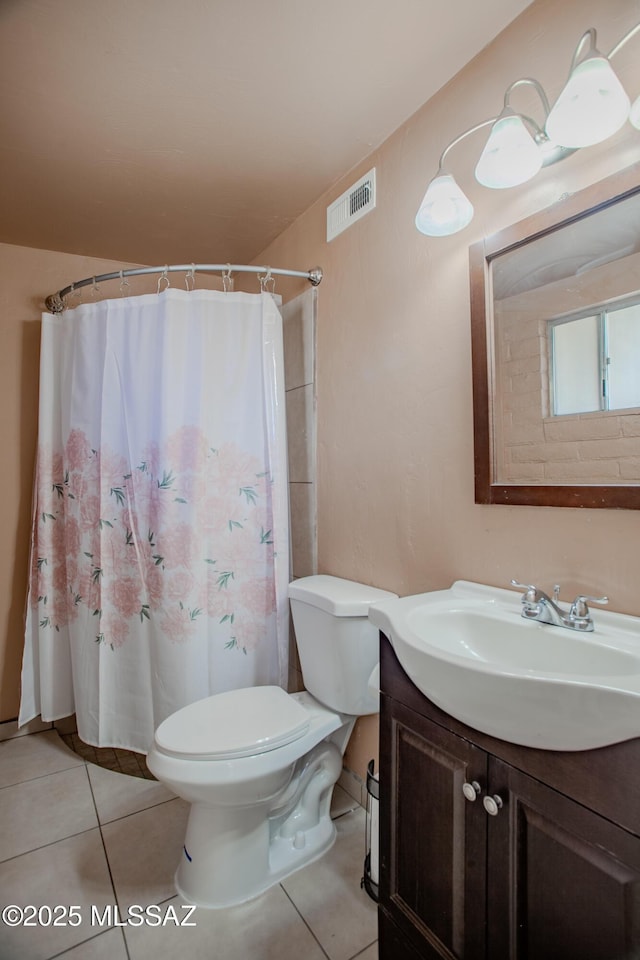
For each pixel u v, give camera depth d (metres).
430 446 1.36
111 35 1.16
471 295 1.20
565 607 1.01
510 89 0.97
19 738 2.18
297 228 2.02
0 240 2.19
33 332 2.27
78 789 1.78
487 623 1.03
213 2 1.08
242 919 1.24
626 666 0.79
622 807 0.62
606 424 0.94
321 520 1.86
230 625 1.79
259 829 1.34
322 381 1.85
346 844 1.50
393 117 1.45
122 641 1.83
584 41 0.84
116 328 1.83
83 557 1.88
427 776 0.90
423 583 1.39
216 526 1.79
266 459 1.82
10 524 2.22
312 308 1.90
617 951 0.62
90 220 2.02
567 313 1.01
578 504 0.98
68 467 1.92
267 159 1.64
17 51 1.20
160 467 1.75
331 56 1.23
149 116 1.43
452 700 0.78
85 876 1.37
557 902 0.69
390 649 1.01
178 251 2.32
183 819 1.62
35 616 2.03
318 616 1.50
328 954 1.15
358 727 1.68
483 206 1.21
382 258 1.55
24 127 1.47
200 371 1.78
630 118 0.87
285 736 1.28
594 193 0.95
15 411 2.23
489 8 1.11
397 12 1.11
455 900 0.84
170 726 1.31
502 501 1.13
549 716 0.67
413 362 1.42
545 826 0.70
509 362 1.12
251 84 1.32
